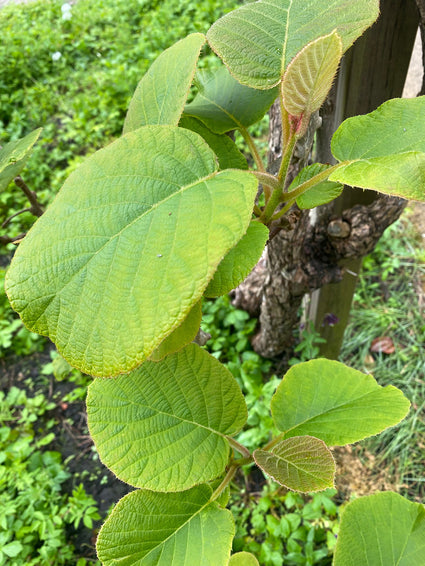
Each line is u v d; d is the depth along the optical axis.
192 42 0.29
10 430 1.04
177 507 0.34
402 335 1.15
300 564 0.82
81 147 1.63
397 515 0.49
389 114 0.28
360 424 0.39
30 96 1.79
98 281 0.21
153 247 0.21
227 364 1.05
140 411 0.35
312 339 0.95
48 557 0.84
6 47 1.98
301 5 0.28
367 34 0.48
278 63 0.28
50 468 0.98
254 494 0.94
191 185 0.23
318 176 0.29
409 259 1.27
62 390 1.15
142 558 0.32
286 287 0.78
